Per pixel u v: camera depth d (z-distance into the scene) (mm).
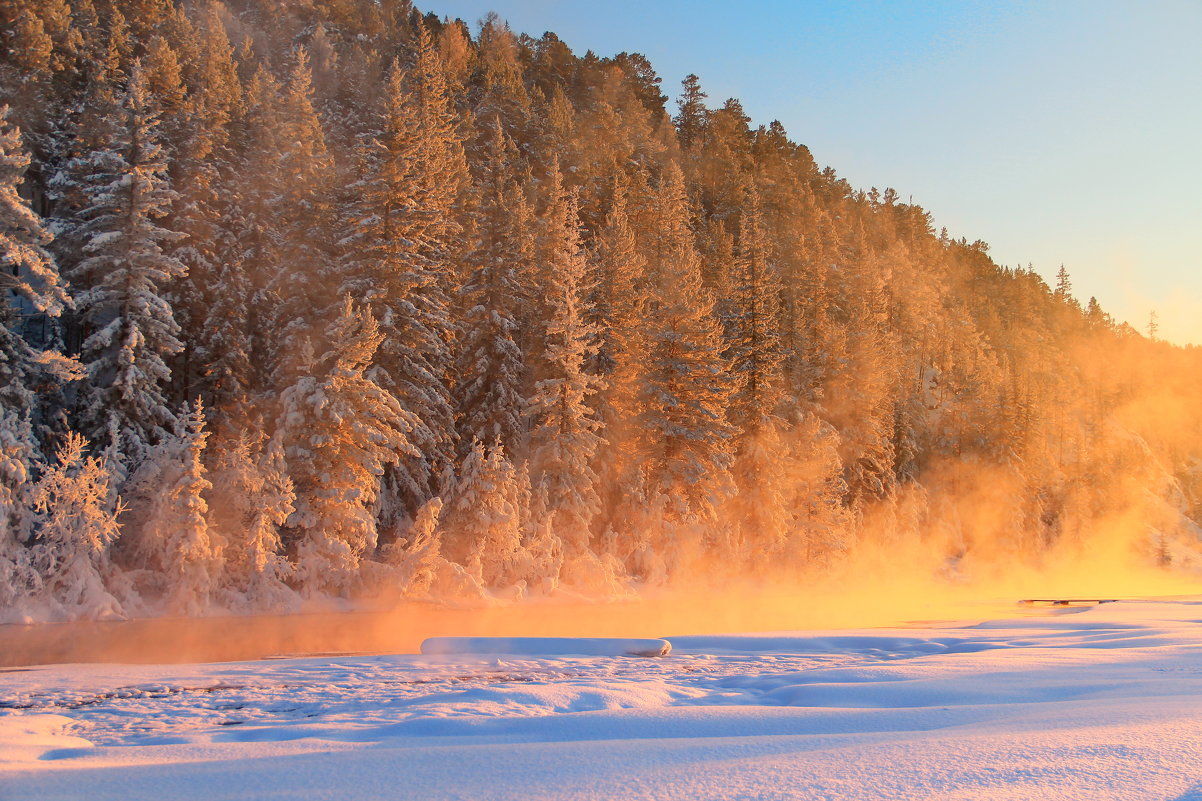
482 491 35406
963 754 6035
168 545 27625
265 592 29000
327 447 31609
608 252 49562
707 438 43406
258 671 14500
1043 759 5809
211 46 72312
